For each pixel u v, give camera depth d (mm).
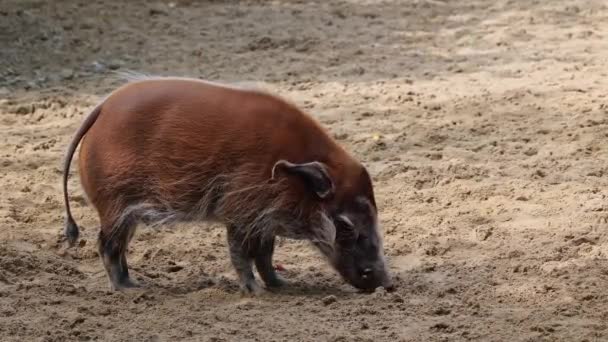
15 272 24109
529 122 35656
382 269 22828
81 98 40062
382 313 21609
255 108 22484
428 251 25547
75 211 28781
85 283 23797
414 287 23219
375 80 42062
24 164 32594
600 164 31328
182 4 55688
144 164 22500
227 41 48812
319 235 22438
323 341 20125
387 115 37250
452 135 34812
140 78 25328
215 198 22547
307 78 42594
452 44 47938
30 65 44906
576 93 38781
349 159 22688
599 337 20328
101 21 51656
